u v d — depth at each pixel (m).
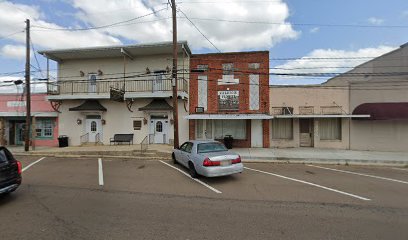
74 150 15.58
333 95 17.92
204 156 8.66
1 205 6.05
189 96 18.42
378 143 17.27
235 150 16.55
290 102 18.16
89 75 19.66
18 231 4.54
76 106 19.58
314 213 5.54
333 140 17.72
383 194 7.11
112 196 6.85
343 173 10.24
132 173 10.01
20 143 21.03
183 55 18.03
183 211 5.66
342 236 4.38
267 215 5.41
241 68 18.16
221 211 5.66
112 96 16.45
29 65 17.00
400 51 19.98
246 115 16.98
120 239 4.22
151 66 18.86
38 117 20.14
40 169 10.88
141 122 18.80
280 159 13.54
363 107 17.09
